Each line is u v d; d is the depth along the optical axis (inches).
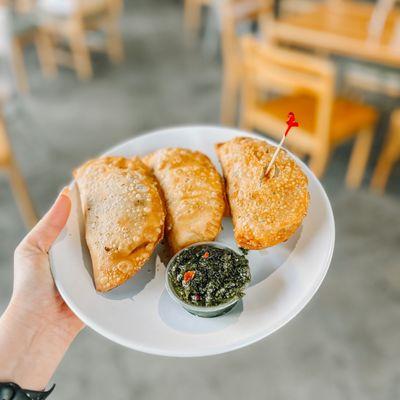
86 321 30.9
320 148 81.8
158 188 39.0
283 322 30.3
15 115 125.5
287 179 35.1
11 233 87.3
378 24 94.5
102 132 119.3
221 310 31.6
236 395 61.1
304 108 91.0
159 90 138.8
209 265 33.5
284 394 61.1
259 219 34.4
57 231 36.5
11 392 32.7
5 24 126.0
